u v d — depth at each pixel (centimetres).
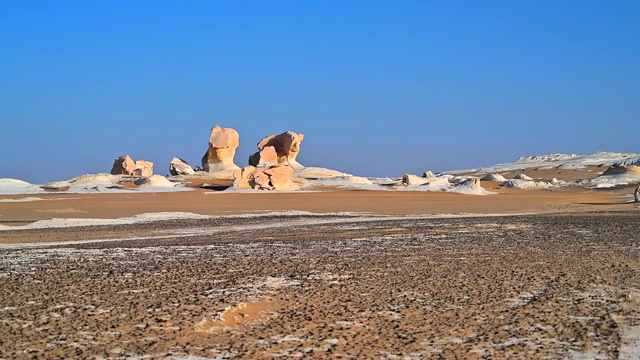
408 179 8594
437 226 3216
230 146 9769
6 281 1566
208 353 968
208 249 2239
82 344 1015
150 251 2192
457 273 1628
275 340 1035
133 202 5691
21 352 973
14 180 7425
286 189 7500
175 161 10244
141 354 963
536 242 2331
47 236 3039
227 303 1288
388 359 935
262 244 2400
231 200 5988
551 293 1366
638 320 1134
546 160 18775
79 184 8050
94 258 2003
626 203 5559
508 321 1138
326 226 3388
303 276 1600
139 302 1305
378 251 2111
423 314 1193
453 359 932
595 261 1817
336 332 1077
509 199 6500
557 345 993
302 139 10494
